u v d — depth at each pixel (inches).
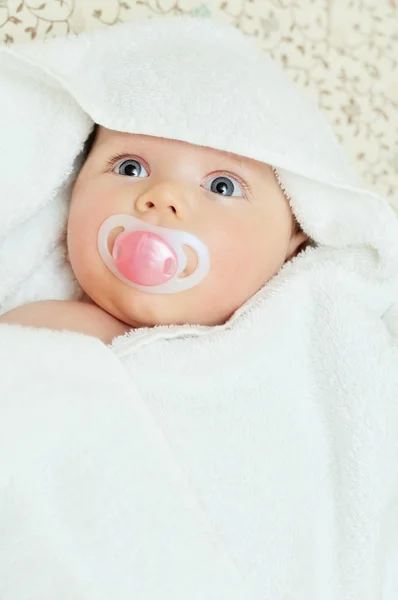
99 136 28.0
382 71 37.1
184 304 26.3
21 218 28.5
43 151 27.9
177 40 28.2
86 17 32.9
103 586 20.6
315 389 27.8
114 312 27.5
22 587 19.7
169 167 25.8
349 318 27.6
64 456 21.6
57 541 20.4
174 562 21.5
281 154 25.5
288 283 27.8
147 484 22.0
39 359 22.6
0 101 27.3
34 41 29.4
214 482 24.1
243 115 25.2
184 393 25.2
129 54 27.3
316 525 26.4
